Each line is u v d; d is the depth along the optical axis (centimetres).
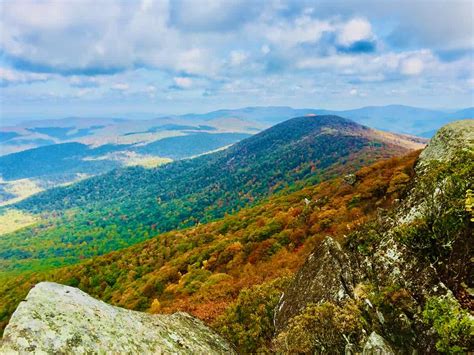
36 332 633
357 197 3731
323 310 1057
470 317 815
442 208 1117
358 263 1309
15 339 602
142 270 8169
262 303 1717
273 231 4844
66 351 638
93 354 672
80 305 786
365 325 993
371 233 1428
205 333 1145
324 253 1377
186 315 1234
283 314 1391
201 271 4706
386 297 1052
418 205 1321
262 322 1527
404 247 1180
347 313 1020
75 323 713
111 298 6725
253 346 1409
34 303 702
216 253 5288
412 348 901
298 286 1417
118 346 739
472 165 1151
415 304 992
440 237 1068
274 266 3142
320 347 1020
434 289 982
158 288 5319
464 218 1030
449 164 1350
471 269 948
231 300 2511
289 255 3391
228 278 3719
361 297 1110
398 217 1386
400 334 945
